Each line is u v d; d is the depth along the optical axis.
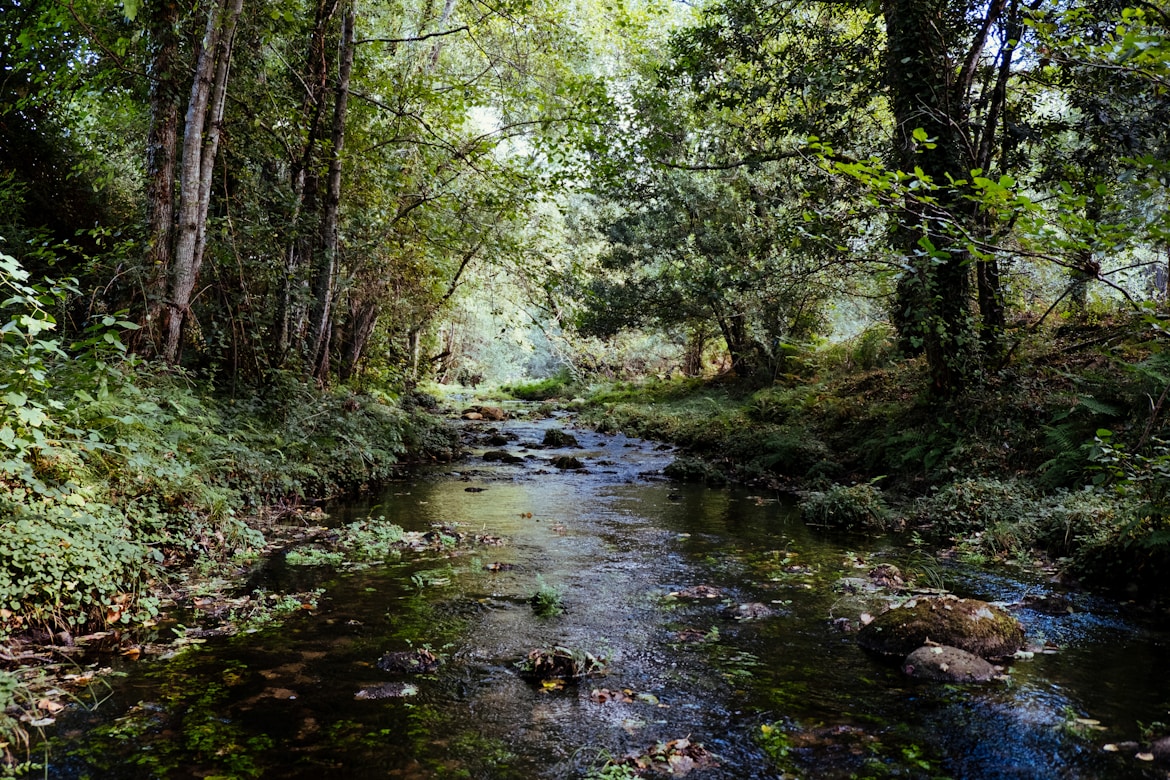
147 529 5.61
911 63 9.63
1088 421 7.75
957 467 8.77
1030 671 3.92
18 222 9.82
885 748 3.08
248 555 6.16
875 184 4.66
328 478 9.54
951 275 9.64
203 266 10.55
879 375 13.60
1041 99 11.55
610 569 6.23
